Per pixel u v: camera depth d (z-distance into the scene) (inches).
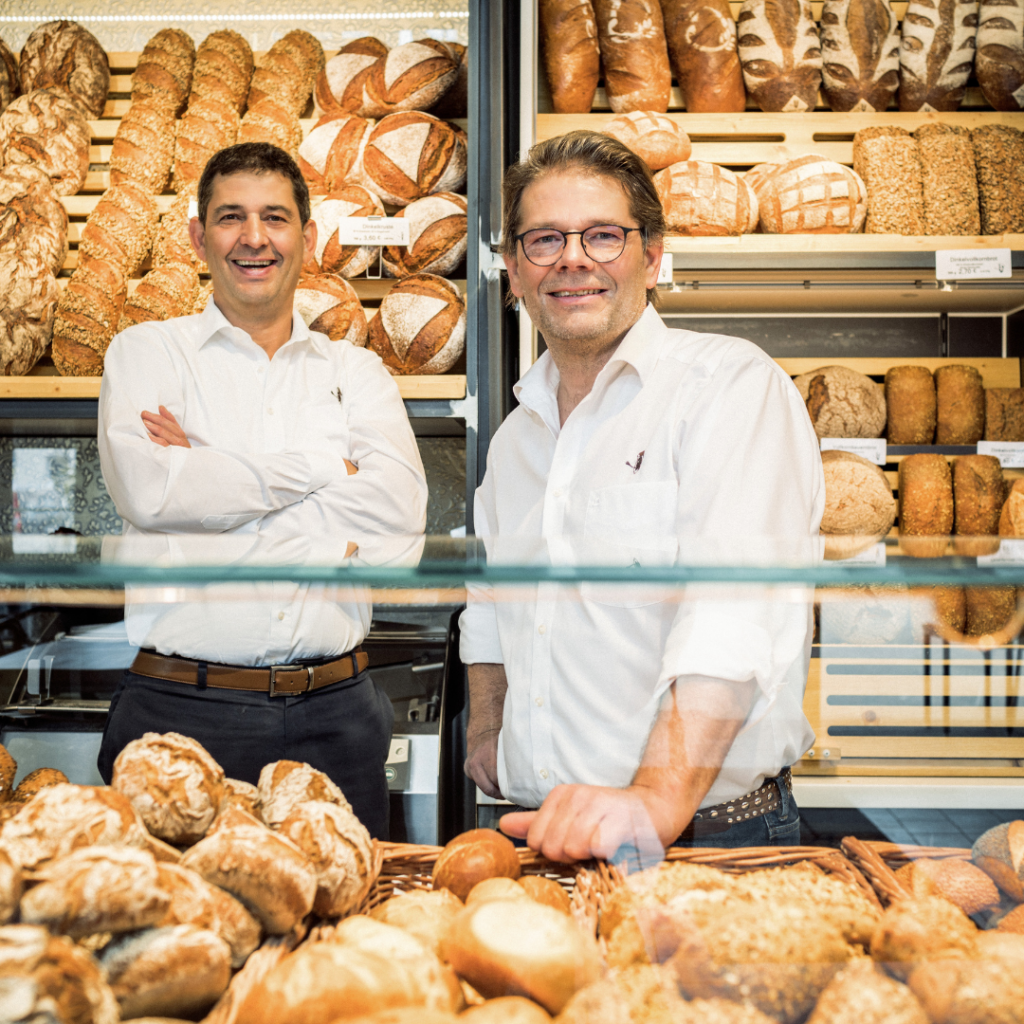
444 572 26.8
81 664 36.6
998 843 26.7
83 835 20.7
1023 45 72.0
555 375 47.0
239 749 41.6
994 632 31.7
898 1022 20.1
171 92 79.9
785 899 23.5
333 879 23.1
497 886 23.9
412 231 71.9
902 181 68.7
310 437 59.3
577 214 40.9
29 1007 15.5
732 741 28.9
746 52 74.0
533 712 37.3
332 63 78.0
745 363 39.6
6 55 81.0
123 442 54.4
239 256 57.4
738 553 27.9
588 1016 20.1
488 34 67.6
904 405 70.7
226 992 19.5
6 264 73.0
